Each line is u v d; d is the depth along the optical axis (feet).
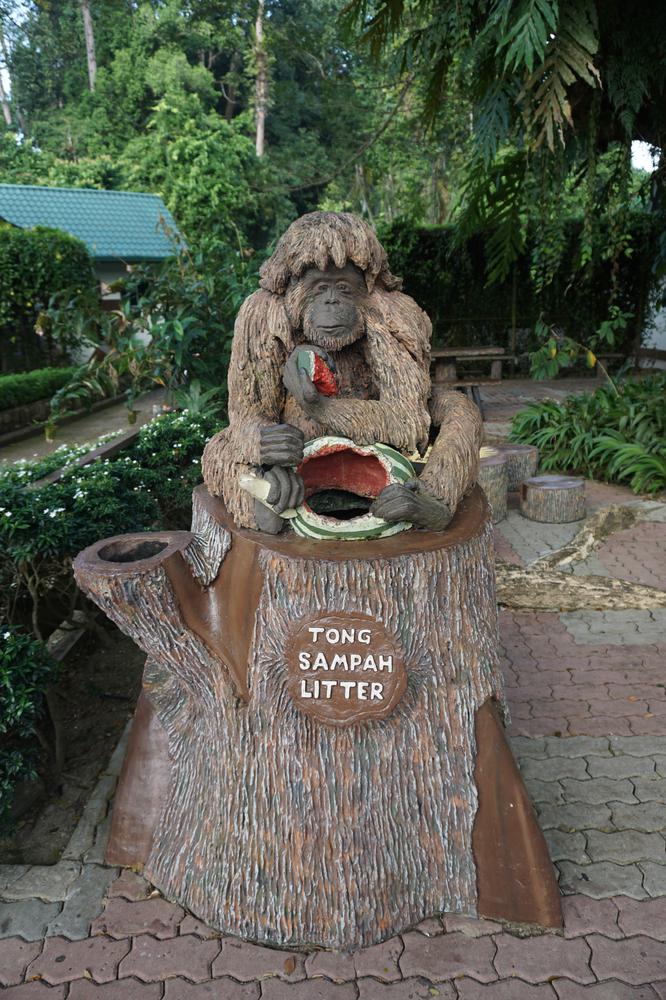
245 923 6.31
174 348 21.98
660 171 22.84
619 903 6.53
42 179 82.17
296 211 80.59
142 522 11.31
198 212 71.61
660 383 25.72
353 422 6.48
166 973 5.98
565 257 39.75
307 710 6.12
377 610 6.00
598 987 5.70
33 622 9.08
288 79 85.25
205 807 6.66
